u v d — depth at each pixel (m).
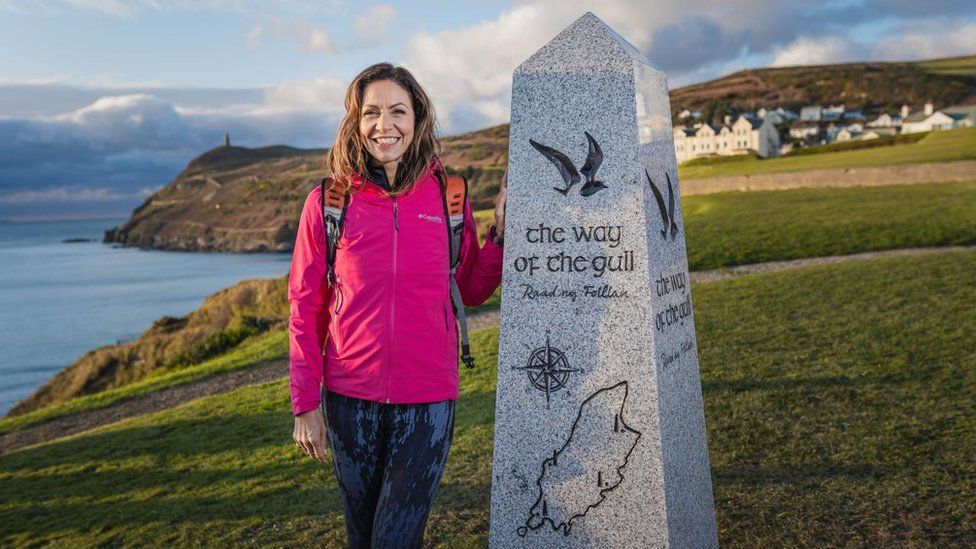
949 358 7.84
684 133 137.75
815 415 6.40
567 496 3.07
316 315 2.84
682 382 3.26
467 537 4.61
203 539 5.20
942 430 5.77
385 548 2.67
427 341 2.74
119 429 9.89
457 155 143.88
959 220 21.06
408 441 2.72
